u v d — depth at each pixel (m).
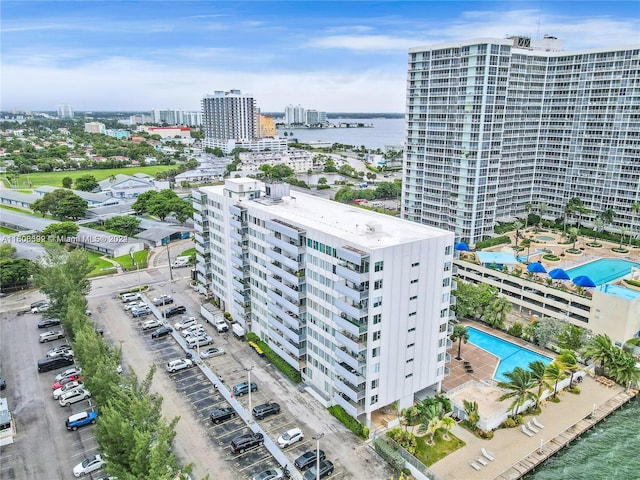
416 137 189.12
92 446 75.81
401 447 71.94
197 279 140.75
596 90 177.88
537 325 109.56
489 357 103.75
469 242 176.62
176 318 121.88
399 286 75.00
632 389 92.19
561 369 91.31
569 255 163.38
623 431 81.31
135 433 60.12
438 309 82.75
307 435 77.56
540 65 186.50
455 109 170.62
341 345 78.50
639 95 166.62
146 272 157.38
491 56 157.75
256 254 103.25
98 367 73.19
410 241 75.25
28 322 120.94
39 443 76.50
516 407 80.38
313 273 84.19
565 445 76.81
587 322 113.44
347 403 77.62
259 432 76.94
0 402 81.69
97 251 181.12
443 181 181.75
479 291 121.25
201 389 91.00
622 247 171.38
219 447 74.88
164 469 56.84
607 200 183.25
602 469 72.88
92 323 98.25
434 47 172.38
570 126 188.38
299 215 94.06
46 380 94.94
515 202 199.25
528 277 132.88
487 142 167.88
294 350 91.50
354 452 73.62
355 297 71.38
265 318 103.44
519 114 185.50
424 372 84.06
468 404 79.25
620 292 109.00
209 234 126.94
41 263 124.44
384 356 76.44
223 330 114.12
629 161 174.00
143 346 107.38
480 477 68.56
